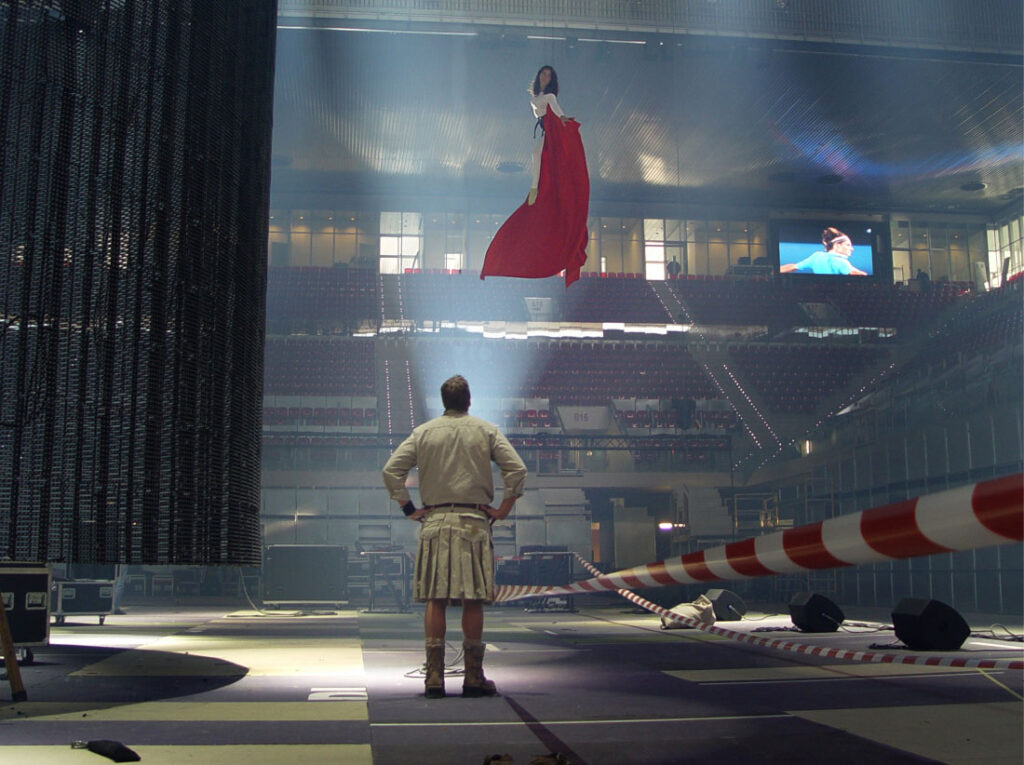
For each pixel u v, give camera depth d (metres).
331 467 20.33
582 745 2.81
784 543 1.91
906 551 1.50
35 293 4.16
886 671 4.94
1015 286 27.47
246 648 6.95
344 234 33.97
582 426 25.12
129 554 4.30
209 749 2.76
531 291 33.03
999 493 1.25
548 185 7.41
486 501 4.03
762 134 28.08
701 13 20.86
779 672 4.93
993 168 30.59
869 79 23.83
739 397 26.78
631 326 31.14
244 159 5.40
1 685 4.50
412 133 28.23
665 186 32.88
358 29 20.19
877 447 17.69
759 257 34.91
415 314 31.30
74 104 4.39
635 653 6.25
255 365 5.40
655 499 24.44
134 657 6.13
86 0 4.49
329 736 2.98
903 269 35.00
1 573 5.61
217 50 5.19
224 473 4.88
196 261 4.84
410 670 5.18
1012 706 3.59
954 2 21.58
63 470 4.15
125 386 4.38
